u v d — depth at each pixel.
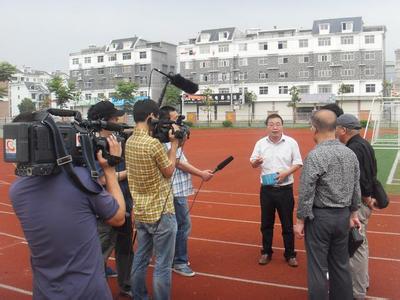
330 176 3.81
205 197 10.45
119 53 81.06
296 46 69.56
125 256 4.73
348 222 3.90
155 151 3.85
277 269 5.54
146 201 3.95
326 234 3.85
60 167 2.34
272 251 5.80
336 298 3.96
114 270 5.43
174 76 4.23
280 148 5.55
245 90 72.81
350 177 3.86
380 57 65.62
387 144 24.61
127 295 4.77
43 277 2.43
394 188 11.34
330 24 68.19
